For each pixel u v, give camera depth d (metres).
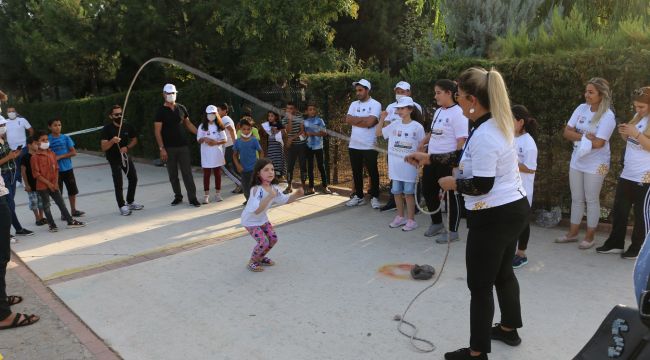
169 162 8.20
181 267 5.32
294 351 3.54
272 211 7.56
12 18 23.11
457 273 4.83
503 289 3.35
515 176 3.02
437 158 5.54
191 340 3.78
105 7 13.41
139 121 14.98
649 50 5.25
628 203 4.92
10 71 25.19
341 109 9.12
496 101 2.88
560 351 3.40
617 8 7.85
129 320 4.16
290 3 10.74
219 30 11.55
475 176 2.89
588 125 5.12
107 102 17.42
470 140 3.01
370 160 7.36
